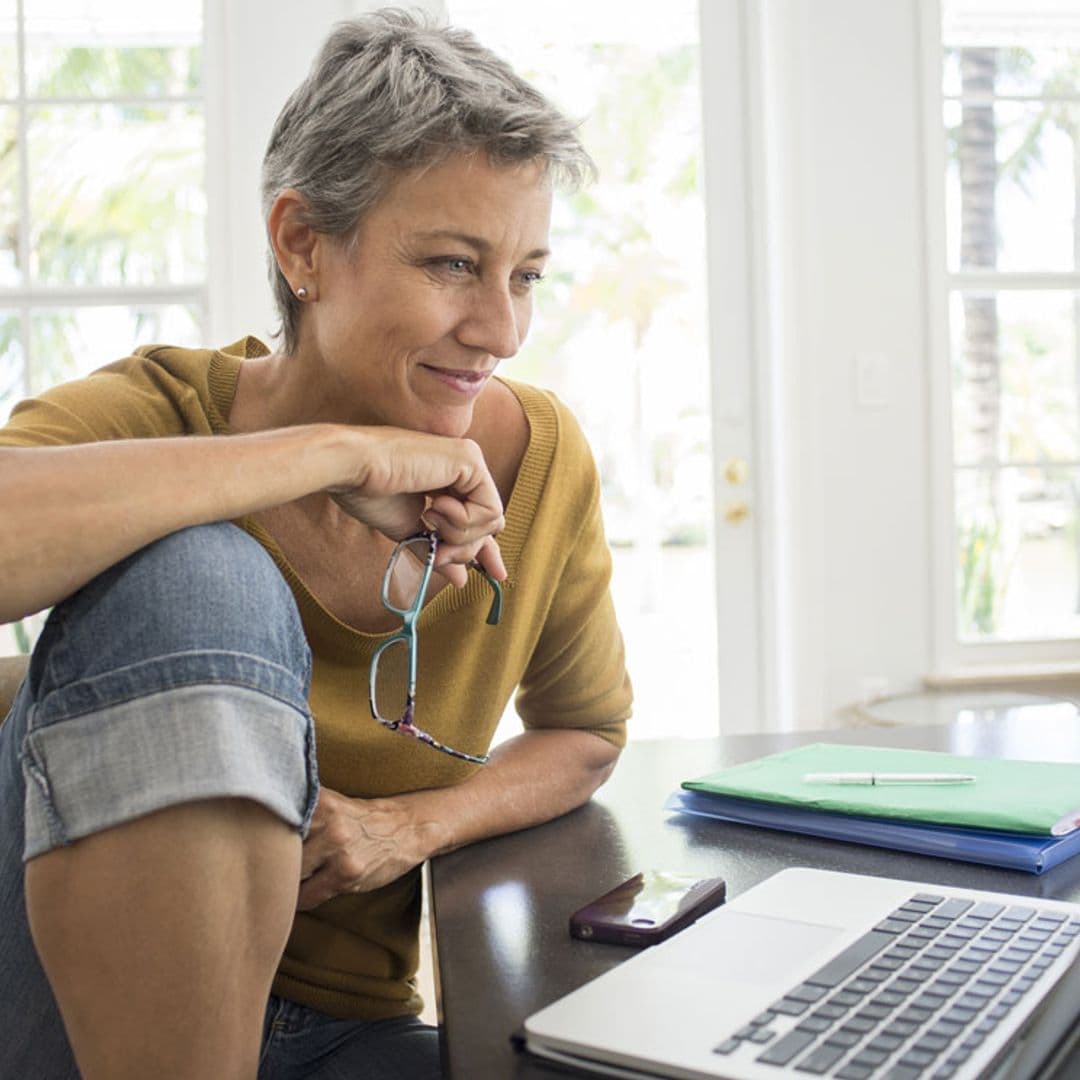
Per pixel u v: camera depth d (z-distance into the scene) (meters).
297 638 0.68
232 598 0.64
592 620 1.20
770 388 3.20
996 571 3.28
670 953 0.67
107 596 0.64
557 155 0.91
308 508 1.04
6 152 2.96
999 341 3.27
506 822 1.04
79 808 0.59
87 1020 0.60
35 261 2.98
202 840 0.59
